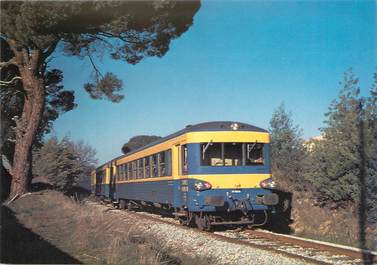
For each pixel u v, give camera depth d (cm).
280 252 1097
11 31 2112
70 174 4747
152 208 2417
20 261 1017
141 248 1147
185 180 1559
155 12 2050
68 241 1250
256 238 1370
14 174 2669
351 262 994
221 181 1521
